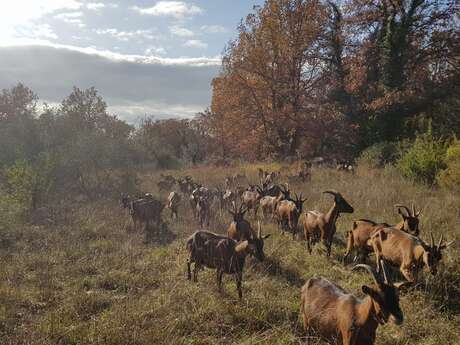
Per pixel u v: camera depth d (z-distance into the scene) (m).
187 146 64.75
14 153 24.78
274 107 39.44
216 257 8.99
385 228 9.38
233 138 43.03
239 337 7.26
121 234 14.45
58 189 21.83
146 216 14.80
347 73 37.12
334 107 37.16
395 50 32.62
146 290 9.41
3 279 9.94
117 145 26.19
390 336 7.07
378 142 32.88
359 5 35.22
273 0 38.62
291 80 39.16
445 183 18.53
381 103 31.58
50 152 21.62
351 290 8.82
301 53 38.41
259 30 39.28
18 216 15.98
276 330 7.23
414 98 32.38
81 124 28.56
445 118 32.34
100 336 6.99
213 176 29.33
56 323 7.58
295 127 37.47
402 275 9.41
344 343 5.53
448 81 33.41
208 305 8.16
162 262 11.20
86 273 10.63
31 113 27.38
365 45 34.91
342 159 31.86
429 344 6.88
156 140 45.72
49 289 9.29
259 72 38.72
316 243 12.24
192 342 6.99
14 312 8.20
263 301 8.29
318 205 16.41
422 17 33.38
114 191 22.83
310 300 6.21
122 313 7.71
